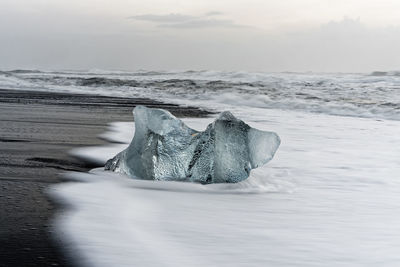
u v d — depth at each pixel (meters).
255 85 33.72
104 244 2.86
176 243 2.93
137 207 3.85
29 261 2.57
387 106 19.06
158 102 21.38
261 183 5.14
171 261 2.61
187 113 15.48
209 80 42.03
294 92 27.23
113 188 4.59
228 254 2.76
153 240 2.98
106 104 18.25
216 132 5.25
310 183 5.29
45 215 3.48
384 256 2.79
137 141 5.44
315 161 6.85
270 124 12.71
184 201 4.18
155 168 5.16
